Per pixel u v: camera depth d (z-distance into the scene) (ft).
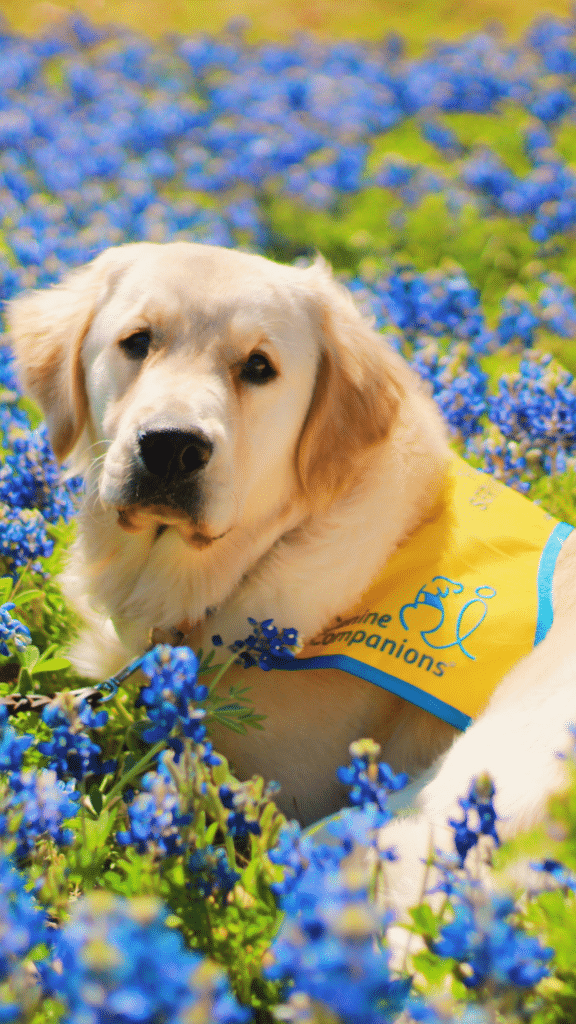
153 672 6.18
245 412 9.04
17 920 4.42
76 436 10.16
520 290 19.75
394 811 7.64
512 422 12.63
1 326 16.38
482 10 61.62
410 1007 4.17
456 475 10.39
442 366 14.85
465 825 5.49
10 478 11.23
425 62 44.60
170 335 8.98
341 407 9.83
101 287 9.92
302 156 30.40
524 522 9.86
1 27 50.01
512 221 25.82
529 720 7.72
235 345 8.95
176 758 6.35
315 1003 3.84
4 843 5.55
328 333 9.91
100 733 8.87
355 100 38.11
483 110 38.63
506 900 4.53
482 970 4.27
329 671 9.10
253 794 6.13
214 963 5.73
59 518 11.76
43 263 18.94
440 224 25.82
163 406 8.30
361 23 59.93
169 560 9.36
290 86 38.14
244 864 7.45
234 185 28.66
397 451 10.00
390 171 28.89
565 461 12.55
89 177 28.27
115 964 3.49
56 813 5.81
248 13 61.82
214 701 8.25
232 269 9.40
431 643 8.75
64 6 59.93
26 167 29.94
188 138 32.86
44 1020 4.93
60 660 8.46
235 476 8.82
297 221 26.81
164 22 58.54
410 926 5.35
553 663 8.25
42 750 6.20
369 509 9.62
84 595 10.28
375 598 9.43
